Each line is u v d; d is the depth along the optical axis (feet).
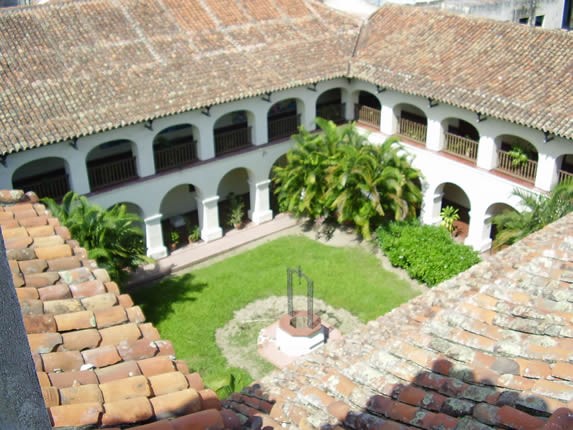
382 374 22.85
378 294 70.54
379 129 85.76
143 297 71.31
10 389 11.59
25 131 61.72
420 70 75.66
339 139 79.46
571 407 17.33
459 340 22.75
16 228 30.19
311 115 85.56
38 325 21.44
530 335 21.89
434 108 75.77
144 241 78.13
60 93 66.13
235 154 80.23
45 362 19.77
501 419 17.65
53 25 71.26
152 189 75.00
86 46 71.05
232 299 70.69
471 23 77.87
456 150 76.13
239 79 75.51
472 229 76.79
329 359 29.17
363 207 76.28
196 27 78.79
